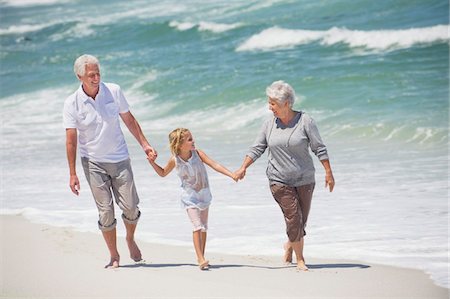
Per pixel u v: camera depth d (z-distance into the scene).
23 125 51.53
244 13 78.31
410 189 26.75
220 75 55.16
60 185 30.70
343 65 53.19
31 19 106.44
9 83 69.12
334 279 16.33
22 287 15.97
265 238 21.00
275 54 59.94
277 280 16.25
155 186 29.16
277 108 16.70
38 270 17.44
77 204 26.83
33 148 41.44
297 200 17.03
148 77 59.19
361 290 15.37
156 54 67.94
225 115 47.34
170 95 53.75
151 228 22.73
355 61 53.94
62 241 20.94
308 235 21.34
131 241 18.19
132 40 76.31
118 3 102.19
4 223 23.91
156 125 47.38
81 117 17.11
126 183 17.47
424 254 18.66
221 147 38.38
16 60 79.56
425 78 48.03
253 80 52.31
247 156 17.34
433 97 43.94
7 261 18.42
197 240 17.31
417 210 23.67
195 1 90.06
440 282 15.97
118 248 20.22
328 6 73.25
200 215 17.52
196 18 80.25
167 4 92.44
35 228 22.92
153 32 75.56
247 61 59.06
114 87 17.42
